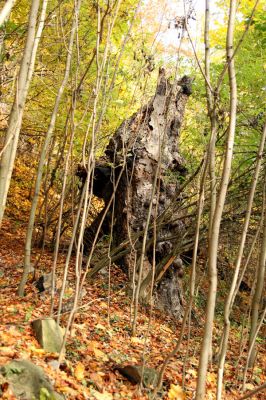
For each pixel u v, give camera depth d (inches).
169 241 300.2
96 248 314.8
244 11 256.4
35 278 246.7
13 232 387.5
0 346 140.5
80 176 311.9
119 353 184.4
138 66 229.9
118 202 312.5
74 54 267.3
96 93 159.2
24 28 245.1
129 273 285.9
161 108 302.7
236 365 211.8
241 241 140.8
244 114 255.3
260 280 212.2
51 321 167.8
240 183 253.8
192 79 308.0
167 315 286.2
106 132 324.5
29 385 120.9
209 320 120.4
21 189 502.3
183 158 321.1
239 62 259.3
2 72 247.9
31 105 331.3
